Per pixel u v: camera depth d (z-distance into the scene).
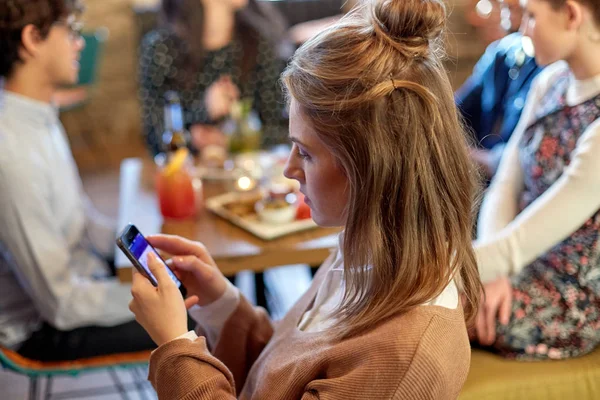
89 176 3.89
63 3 1.55
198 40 2.52
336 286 0.95
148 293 0.91
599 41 1.25
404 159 0.78
